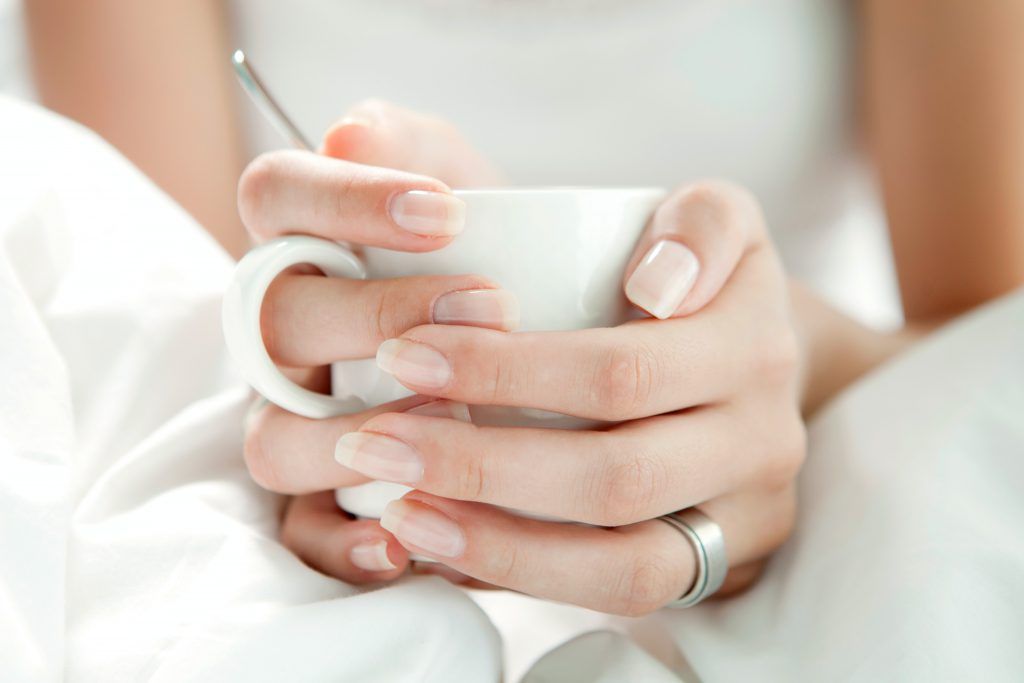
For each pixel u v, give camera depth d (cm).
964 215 59
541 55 73
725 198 32
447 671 29
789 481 33
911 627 29
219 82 69
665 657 33
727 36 71
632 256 32
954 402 35
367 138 35
